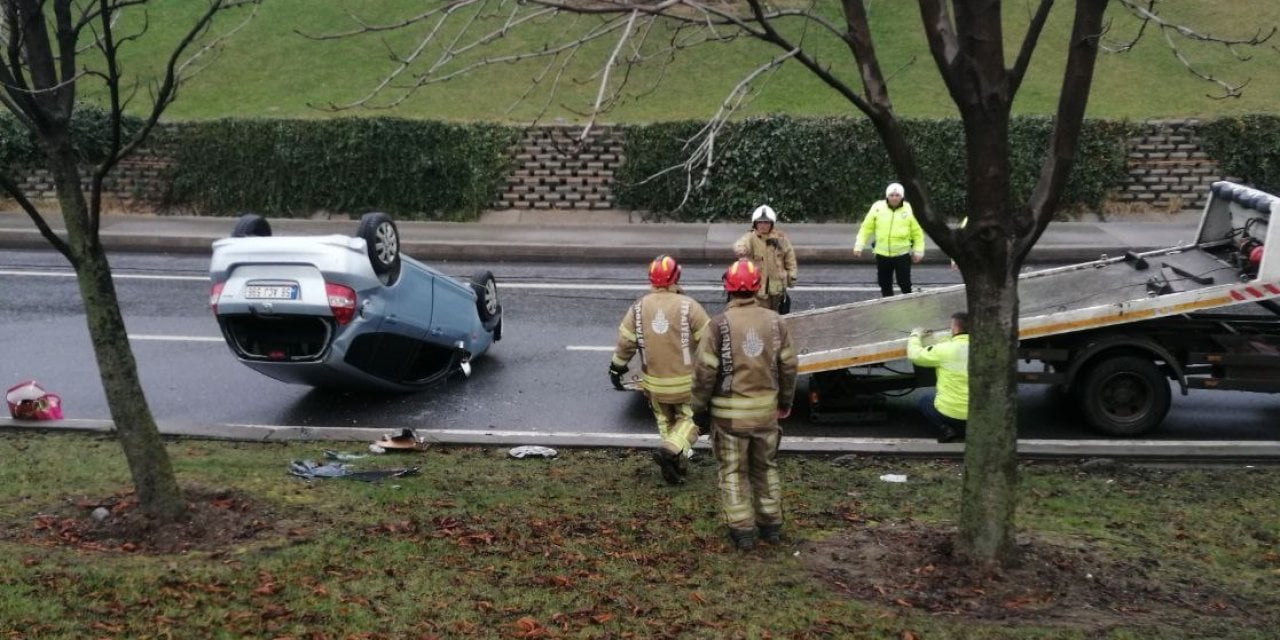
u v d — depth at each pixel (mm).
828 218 22125
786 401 7543
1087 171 22078
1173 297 10547
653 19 5367
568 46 5320
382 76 25750
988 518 6809
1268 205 11172
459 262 19984
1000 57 6293
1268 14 26828
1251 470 9742
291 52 26828
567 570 6816
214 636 5684
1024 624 6074
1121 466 9828
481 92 24750
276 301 10477
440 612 6086
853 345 11359
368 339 10938
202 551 7043
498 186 22625
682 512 8281
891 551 7250
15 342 14133
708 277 18516
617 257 20125
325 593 6258
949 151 21734
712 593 6484
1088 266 12578
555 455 10148
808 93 24547
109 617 5848
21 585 6172
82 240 7203
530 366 13492
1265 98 23891
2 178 6863
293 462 9383
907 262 15250
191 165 22781
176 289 17109
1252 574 7113
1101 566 7047
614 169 22438
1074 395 11062
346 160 22531
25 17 6957
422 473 9367
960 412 10234
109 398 7332
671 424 9492
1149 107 23672
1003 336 6680
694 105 24297
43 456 9547
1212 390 12055
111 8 7102
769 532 7477
